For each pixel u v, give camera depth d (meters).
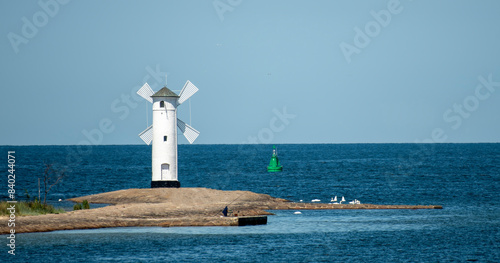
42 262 155.12
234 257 164.62
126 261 158.12
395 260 164.38
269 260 162.25
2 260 156.00
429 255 170.25
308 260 163.00
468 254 171.50
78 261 157.12
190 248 173.88
